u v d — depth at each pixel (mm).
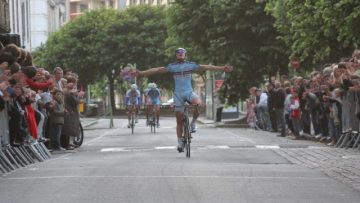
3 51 15242
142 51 69875
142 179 10516
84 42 70875
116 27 70188
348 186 9922
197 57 41281
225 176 10922
